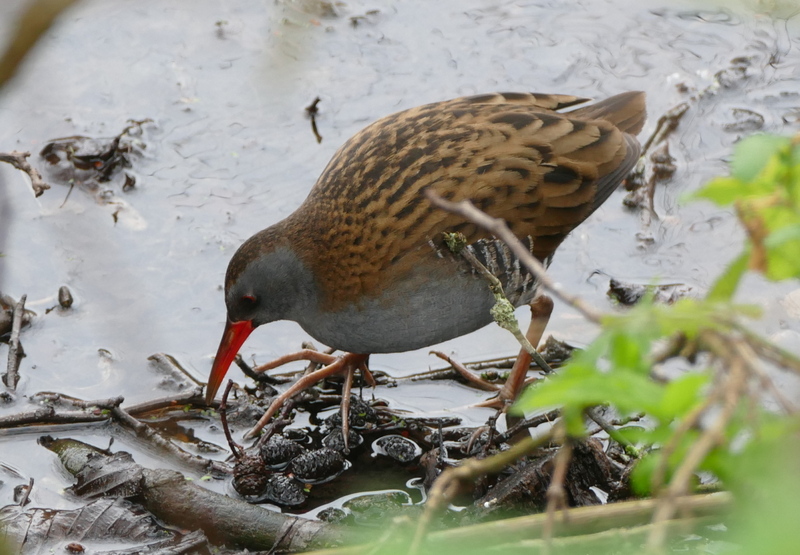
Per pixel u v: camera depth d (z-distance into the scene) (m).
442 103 9.34
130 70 12.81
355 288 8.57
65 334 9.54
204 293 9.99
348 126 12.02
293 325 10.12
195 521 7.45
